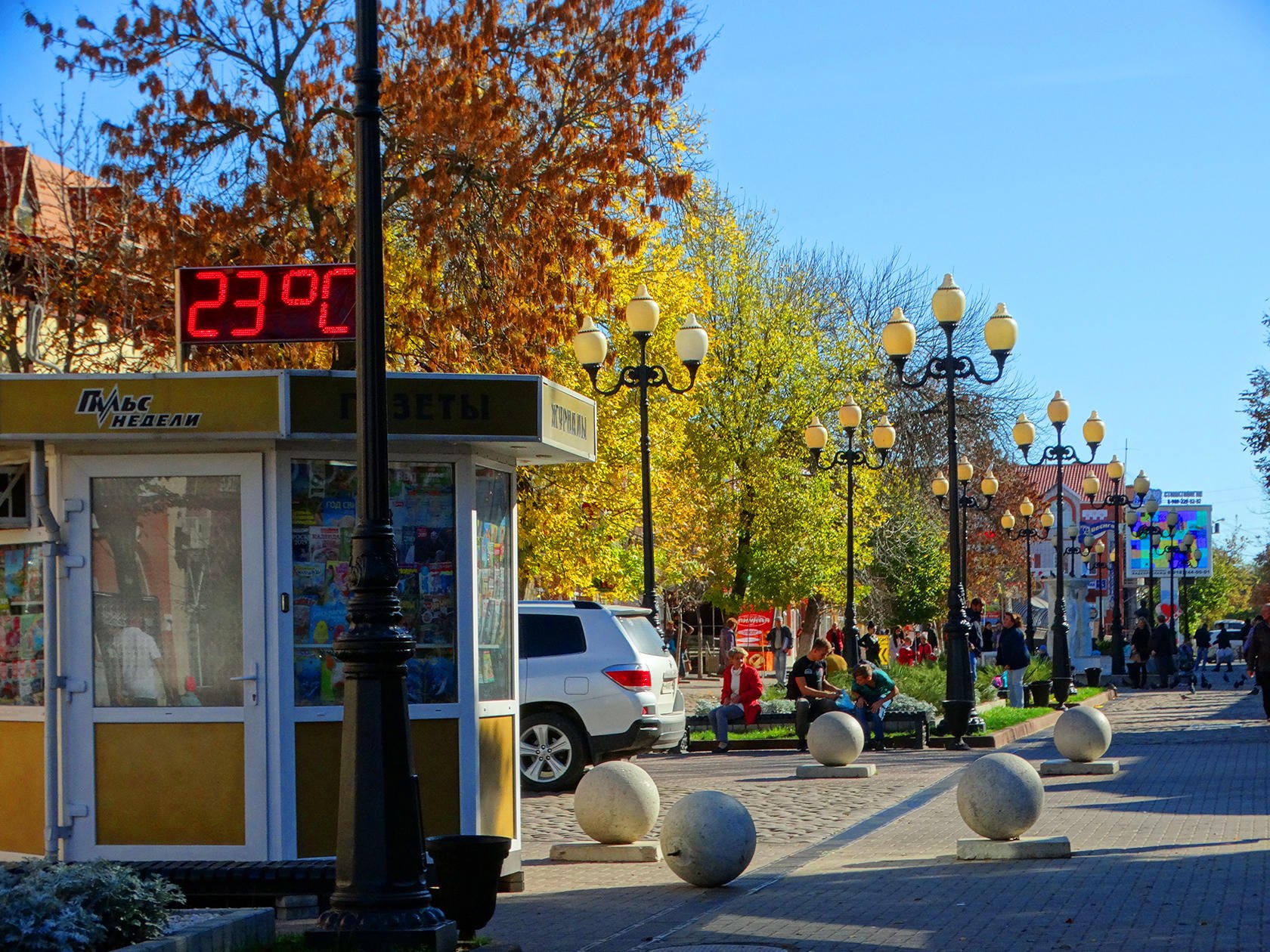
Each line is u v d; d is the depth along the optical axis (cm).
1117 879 1156
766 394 5203
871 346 5481
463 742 1208
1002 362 2706
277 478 1165
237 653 1167
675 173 2827
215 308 1266
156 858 1156
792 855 1416
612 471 3544
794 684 3197
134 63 2681
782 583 5150
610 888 1242
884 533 6575
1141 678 5416
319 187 2625
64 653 1177
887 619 6656
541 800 2019
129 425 1133
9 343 2536
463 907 950
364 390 909
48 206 2933
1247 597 15762
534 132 2770
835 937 965
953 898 1097
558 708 2136
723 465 5106
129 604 1179
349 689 893
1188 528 9731
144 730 1166
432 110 2630
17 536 1215
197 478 1177
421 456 1216
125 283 2603
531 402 1188
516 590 1333
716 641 7562
